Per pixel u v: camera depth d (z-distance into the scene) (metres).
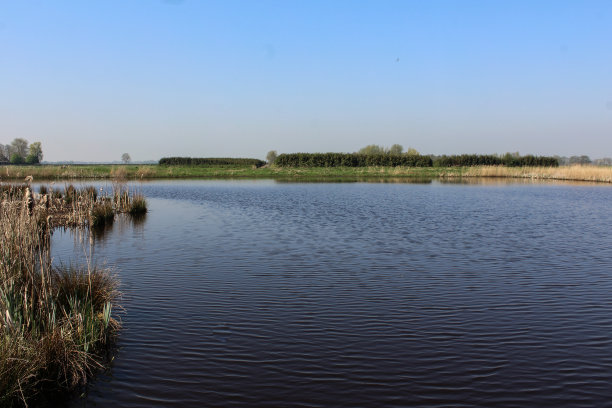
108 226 18.20
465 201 28.94
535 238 15.80
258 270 11.37
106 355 6.64
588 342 7.21
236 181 51.72
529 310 8.59
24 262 7.49
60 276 8.55
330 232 16.92
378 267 11.71
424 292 9.65
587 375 6.18
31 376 5.61
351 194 34.34
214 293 9.49
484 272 11.24
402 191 37.44
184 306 8.69
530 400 5.58
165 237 15.80
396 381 5.99
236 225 18.59
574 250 13.83
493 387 5.87
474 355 6.74
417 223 19.22
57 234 16.14
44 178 46.31
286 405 5.43
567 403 5.52
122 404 5.44
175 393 5.67
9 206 9.07
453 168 75.44
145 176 59.22
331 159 81.62
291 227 18.11
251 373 6.16
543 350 6.92
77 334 6.50
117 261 12.20
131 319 8.00
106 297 8.01
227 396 5.61
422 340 7.24
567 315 8.34
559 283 10.33
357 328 7.70
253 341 7.16
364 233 16.70
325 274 11.02
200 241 15.09
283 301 9.03
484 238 15.77
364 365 6.42
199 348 6.89
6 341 5.66
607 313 8.45
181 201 28.69
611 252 13.55
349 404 5.46
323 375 6.12
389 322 7.97
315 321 8.00
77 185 35.91
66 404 5.45
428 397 5.62
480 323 7.95
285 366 6.36
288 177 61.06
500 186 44.41
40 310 6.73
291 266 11.78
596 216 21.67
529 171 64.25
